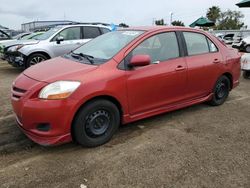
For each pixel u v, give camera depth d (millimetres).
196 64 5066
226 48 5852
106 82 3895
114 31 5172
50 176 3328
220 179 3314
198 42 5293
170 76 4645
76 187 3141
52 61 4562
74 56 4660
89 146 3953
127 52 4246
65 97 3576
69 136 3723
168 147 4039
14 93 3877
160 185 3191
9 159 3670
